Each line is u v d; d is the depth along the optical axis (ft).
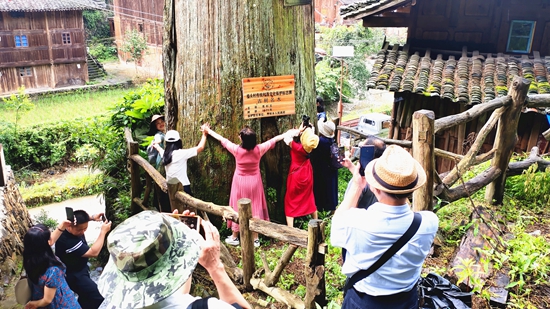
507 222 15.31
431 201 12.88
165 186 16.35
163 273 5.55
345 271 7.82
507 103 15.14
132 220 5.87
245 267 13.69
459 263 12.69
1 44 78.59
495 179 16.26
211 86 18.38
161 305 5.49
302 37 18.95
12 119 65.36
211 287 14.70
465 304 9.80
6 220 21.33
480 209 15.71
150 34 99.40
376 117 53.83
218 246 6.62
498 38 34.22
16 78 81.82
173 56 19.61
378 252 7.27
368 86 32.04
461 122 13.51
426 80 31.50
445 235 14.58
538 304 11.21
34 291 11.65
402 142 21.79
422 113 12.08
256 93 18.17
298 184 17.65
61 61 85.61
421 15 35.24
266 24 17.74
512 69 31.37
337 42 82.48
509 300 11.38
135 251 5.43
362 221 7.34
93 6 85.97
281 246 17.21
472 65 32.30
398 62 33.68
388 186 7.04
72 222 12.93
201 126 18.80
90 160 57.06
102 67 96.99
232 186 17.63
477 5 33.94
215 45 17.95
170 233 5.87
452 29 34.94
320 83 75.41
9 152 57.57
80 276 13.44
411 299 7.72
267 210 18.02
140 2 98.58
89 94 83.30
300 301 12.54
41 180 56.70
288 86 18.54
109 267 5.95
